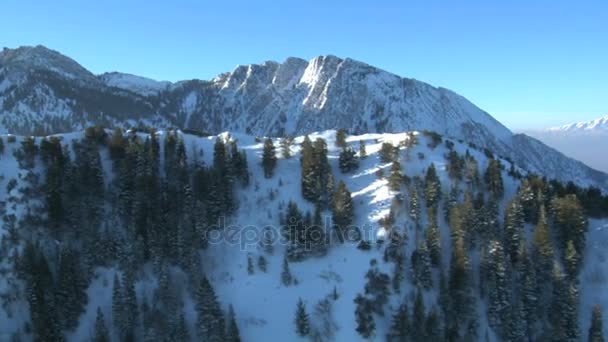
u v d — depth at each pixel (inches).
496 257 3659.0
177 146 4960.6
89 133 4985.2
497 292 3587.6
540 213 4008.4
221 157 4795.8
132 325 3548.2
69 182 4247.0
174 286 3831.2
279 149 5433.1
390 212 4153.5
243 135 6003.9
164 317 3629.4
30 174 4345.5
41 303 3417.8
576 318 3447.3
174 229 4057.6
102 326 3444.9
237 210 4520.2
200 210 4215.1
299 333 3580.2
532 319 3548.2
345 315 3624.5
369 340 3474.4
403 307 3538.4
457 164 4682.6
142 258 3959.2
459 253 3656.5
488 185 4527.6
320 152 4778.5
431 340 3430.1
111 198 4382.4
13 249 3782.0
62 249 3764.8
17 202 4082.2
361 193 4564.5
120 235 4077.3
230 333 3430.1
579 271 3816.4
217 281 3978.8
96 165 4434.1
